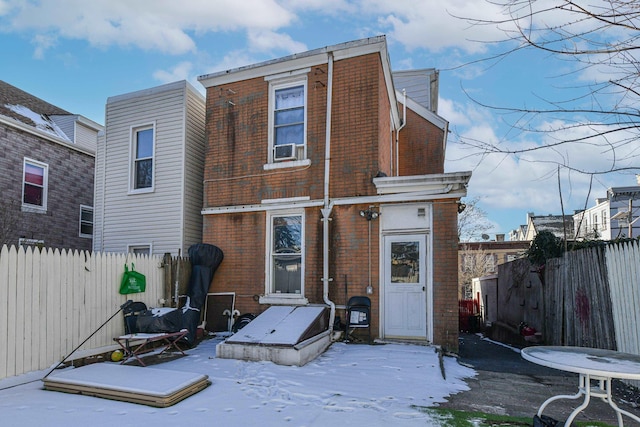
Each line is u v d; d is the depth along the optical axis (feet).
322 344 24.56
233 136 32.55
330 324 27.17
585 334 23.63
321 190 29.35
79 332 21.62
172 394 15.29
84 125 58.39
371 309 27.09
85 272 22.30
